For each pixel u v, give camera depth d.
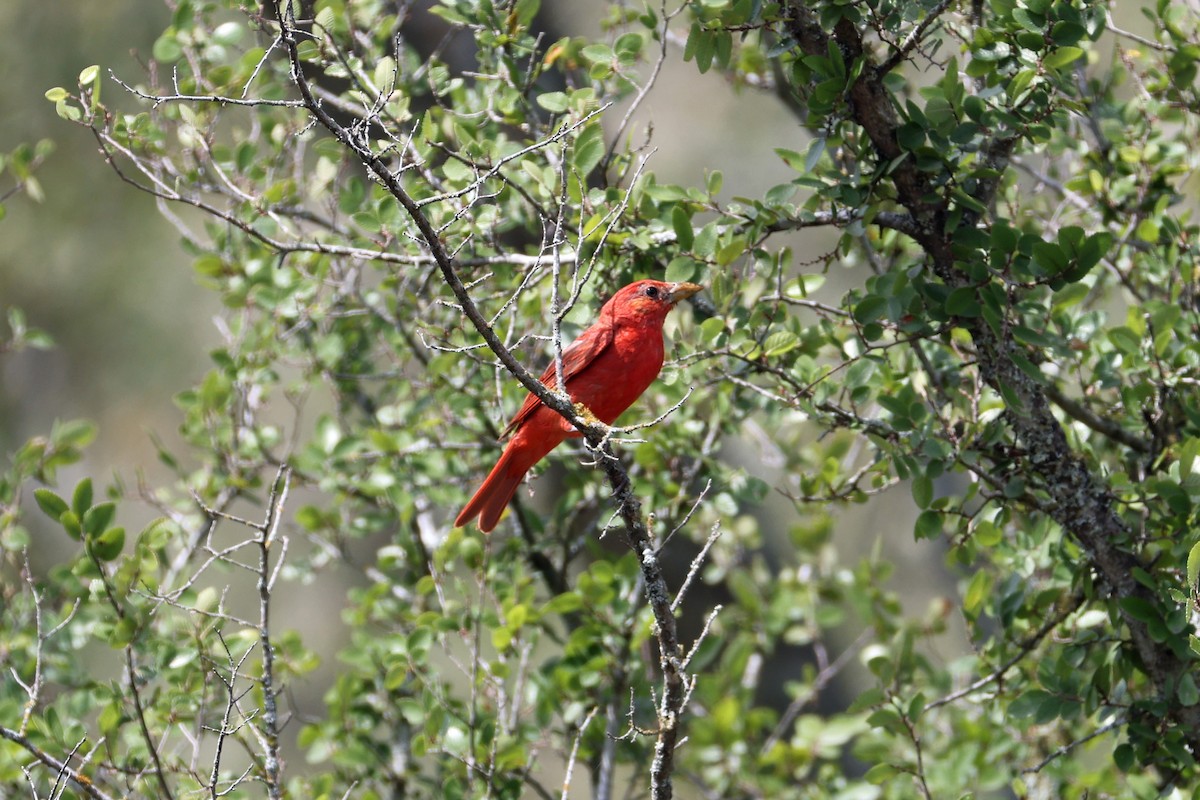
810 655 18.81
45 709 9.83
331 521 12.38
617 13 11.54
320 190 11.60
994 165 9.16
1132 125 10.98
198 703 9.79
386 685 10.57
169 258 21.11
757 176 21.67
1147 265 10.84
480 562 11.24
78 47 19.69
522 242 14.12
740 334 9.97
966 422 9.49
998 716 11.36
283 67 12.06
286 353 12.84
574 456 12.59
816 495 10.87
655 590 7.36
